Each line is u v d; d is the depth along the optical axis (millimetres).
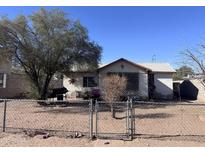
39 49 18000
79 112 14617
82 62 20109
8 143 7102
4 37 17203
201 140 7566
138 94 24469
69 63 19734
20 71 20391
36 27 17859
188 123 10672
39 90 19188
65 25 18281
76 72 23297
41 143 7129
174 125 10172
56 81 25703
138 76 24734
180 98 26781
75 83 24984
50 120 11297
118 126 9812
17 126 9633
